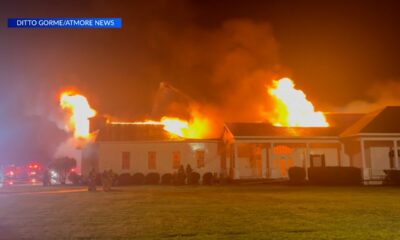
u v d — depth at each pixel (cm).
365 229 1004
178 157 3950
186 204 1644
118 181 3653
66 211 1454
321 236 919
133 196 2130
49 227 1091
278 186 3053
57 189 2958
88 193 2438
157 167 3922
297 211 1364
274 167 3894
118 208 1528
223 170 3875
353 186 2997
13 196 2233
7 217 1306
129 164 3900
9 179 4934
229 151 3978
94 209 1508
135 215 1310
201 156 3969
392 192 2286
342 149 3897
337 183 3231
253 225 1071
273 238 899
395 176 3173
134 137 3962
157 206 1577
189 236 932
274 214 1288
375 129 3491
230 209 1441
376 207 1477
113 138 3928
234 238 902
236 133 3716
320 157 3962
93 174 2725
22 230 1051
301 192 2330
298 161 3941
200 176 3869
